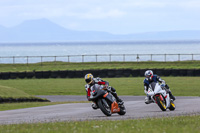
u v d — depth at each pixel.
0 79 139.50
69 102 73.12
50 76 141.12
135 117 39.12
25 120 40.31
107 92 39.69
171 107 46.84
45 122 35.84
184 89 99.88
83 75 139.75
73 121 35.25
